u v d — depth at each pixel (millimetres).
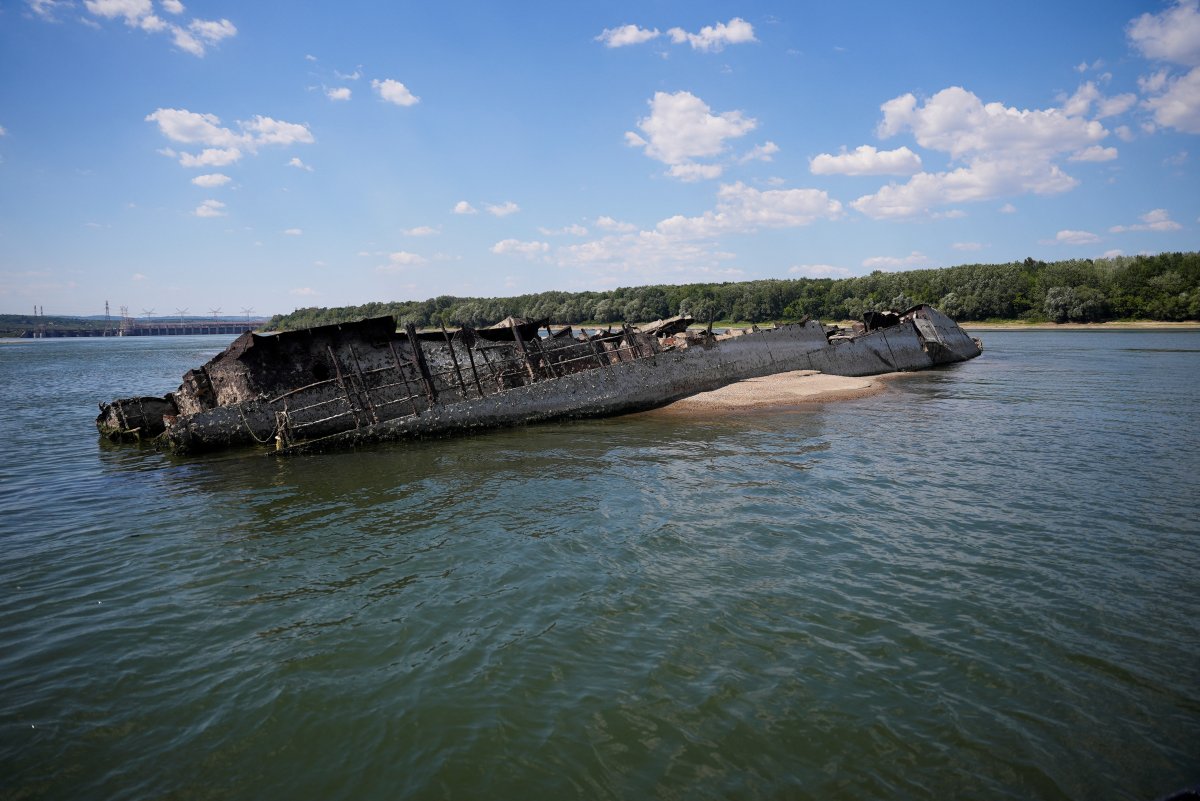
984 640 7645
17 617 8797
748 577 9398
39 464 18516
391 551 10836
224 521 12758
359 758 5965
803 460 16250
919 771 5617
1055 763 5703
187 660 7676
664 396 26188
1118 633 7809
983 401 26391
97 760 6039
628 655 7418
